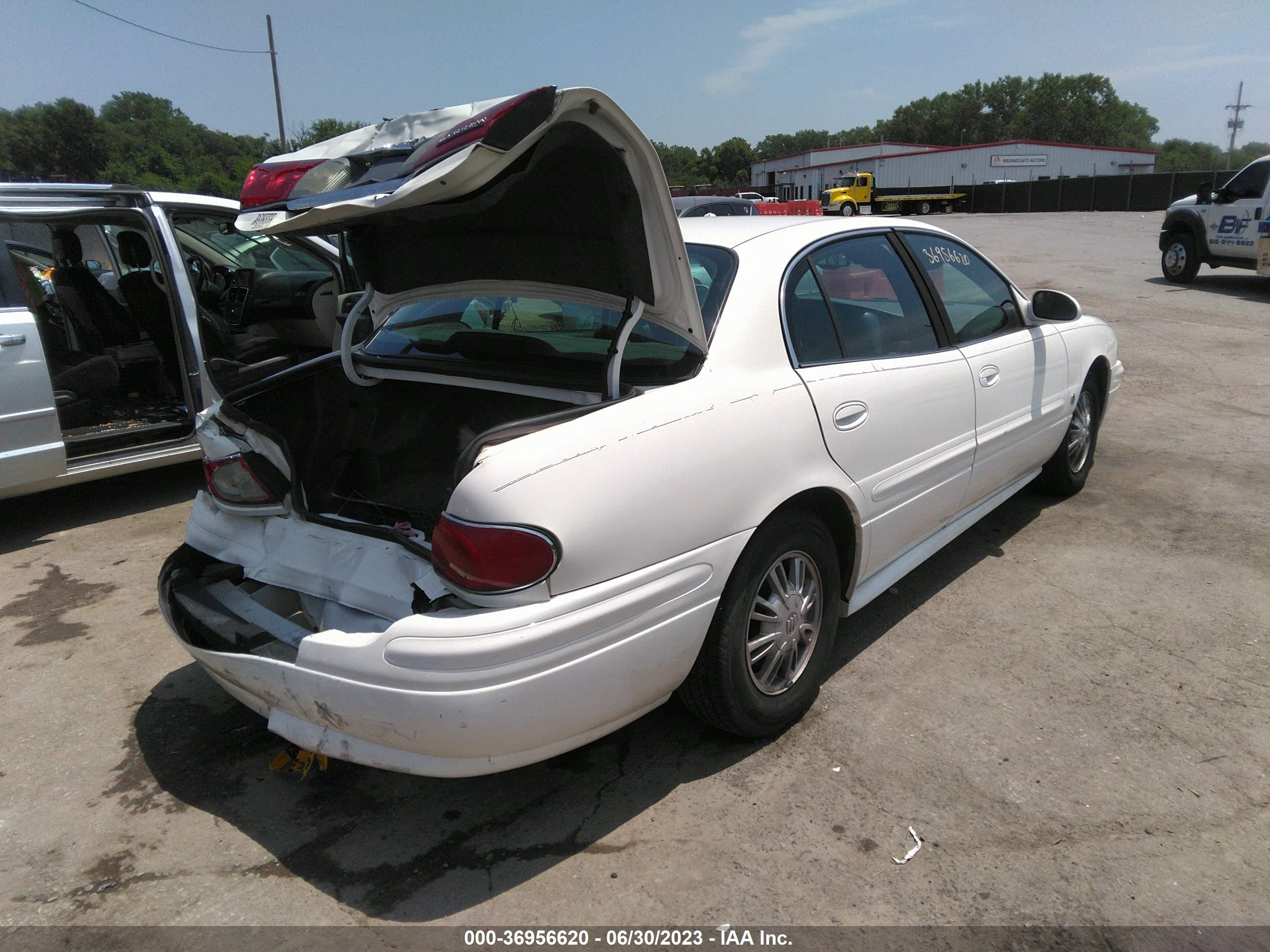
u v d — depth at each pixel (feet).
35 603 13.19
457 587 6.81
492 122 6.10
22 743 9.70
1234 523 14.82
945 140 432.25
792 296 9.37
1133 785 8.46
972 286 12.56
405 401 10.44
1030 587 12.71
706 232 10.23
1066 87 390.63
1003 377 12.31
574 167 7.20
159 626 12.37
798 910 7.11
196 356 16.70
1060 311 13.00
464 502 6.77
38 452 15.01
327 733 7.36
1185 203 45.73
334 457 10.02
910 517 10.62
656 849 7.81
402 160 7.22
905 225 11.73
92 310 18.51
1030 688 10.14
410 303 10.64
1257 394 23.48
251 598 8.60
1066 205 156.87
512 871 7.63
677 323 8.20
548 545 6.67
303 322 19.56
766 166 256.73
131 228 18.26
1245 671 10.38
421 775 7.04
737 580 8.21
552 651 6.80
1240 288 44.01
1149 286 45.32
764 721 8.96
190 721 10.07
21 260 20.83
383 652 6.74
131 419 17.61
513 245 8.53
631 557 7.18
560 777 8.84
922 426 10.49
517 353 9.41
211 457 9.36
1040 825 7.98
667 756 9.10
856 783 8.59
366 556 8.21
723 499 7.86
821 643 9.64
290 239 20.30
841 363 9.59
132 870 7.78
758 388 8.46
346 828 8.25
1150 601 12.17
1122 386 24.81
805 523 8.96
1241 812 8.07
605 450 7.13
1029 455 13.52
